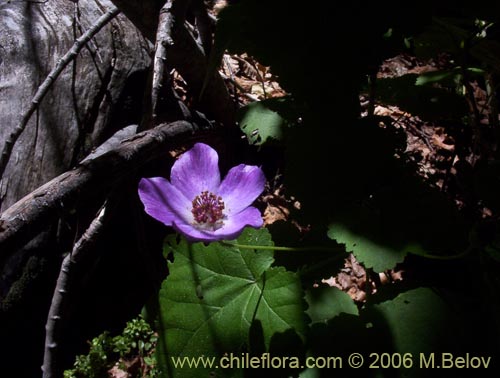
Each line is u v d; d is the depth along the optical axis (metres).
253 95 0.47
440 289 0.20
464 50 0.26
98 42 0.36
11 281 0.28
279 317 0.19
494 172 0.21
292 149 0.20
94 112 0.34
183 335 0.20
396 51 0.17
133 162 0.29
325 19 0.16
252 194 0.19
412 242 0.19
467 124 0.35
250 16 0.17
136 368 0.32
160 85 0.30
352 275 0.37
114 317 0.34
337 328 0.19
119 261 0.34
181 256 0.21
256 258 0.20
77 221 0.31
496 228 0.19
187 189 0.19
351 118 0.20
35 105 0.28
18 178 0.30
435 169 0.41
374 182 0.19
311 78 0.17
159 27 0.29
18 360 0.29
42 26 0.35
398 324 0.19
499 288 0.19
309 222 0.20
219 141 0.39
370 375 0.18
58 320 0.27
